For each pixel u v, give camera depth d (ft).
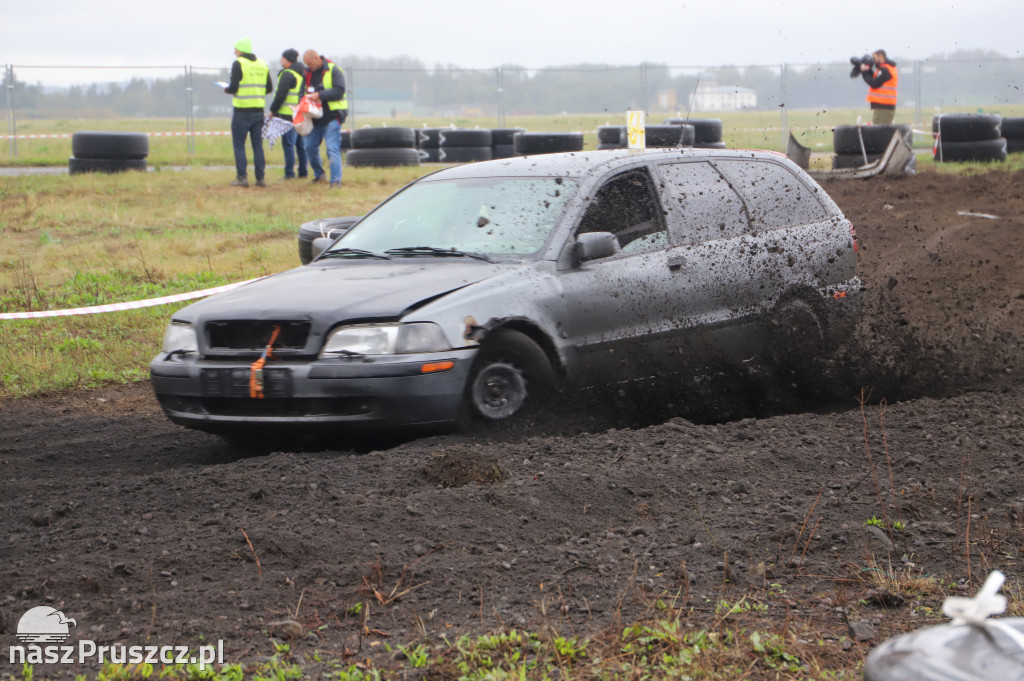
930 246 81.56
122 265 78.59
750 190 46.32
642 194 42.70
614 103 215.72
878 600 22.31
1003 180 126.82
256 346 35.94
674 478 30.68
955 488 29.22
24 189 119.85
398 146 156.56
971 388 44.16
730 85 211.61
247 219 99.40
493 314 35.88
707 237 43.50
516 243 39.68
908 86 225.76
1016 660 8.63
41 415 46.85
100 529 27.61
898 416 37.32
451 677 19.22
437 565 24.75
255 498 29.66
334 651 20.63
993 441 33.24
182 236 90.33
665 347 40.78
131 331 62.23
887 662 9.08
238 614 22.44
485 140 172.24
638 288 40.11
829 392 43.73
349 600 23.03
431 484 30.81
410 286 36.50
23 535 27.48
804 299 45.44
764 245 44.96
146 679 19.51
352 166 156.97
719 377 42.37
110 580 24.21
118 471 37.35
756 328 43.80
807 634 20.81
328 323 34.81
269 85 125.49
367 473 31.45
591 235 38.91
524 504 28.45
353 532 26.68
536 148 139.44
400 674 19.39
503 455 32.71
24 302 68.44
